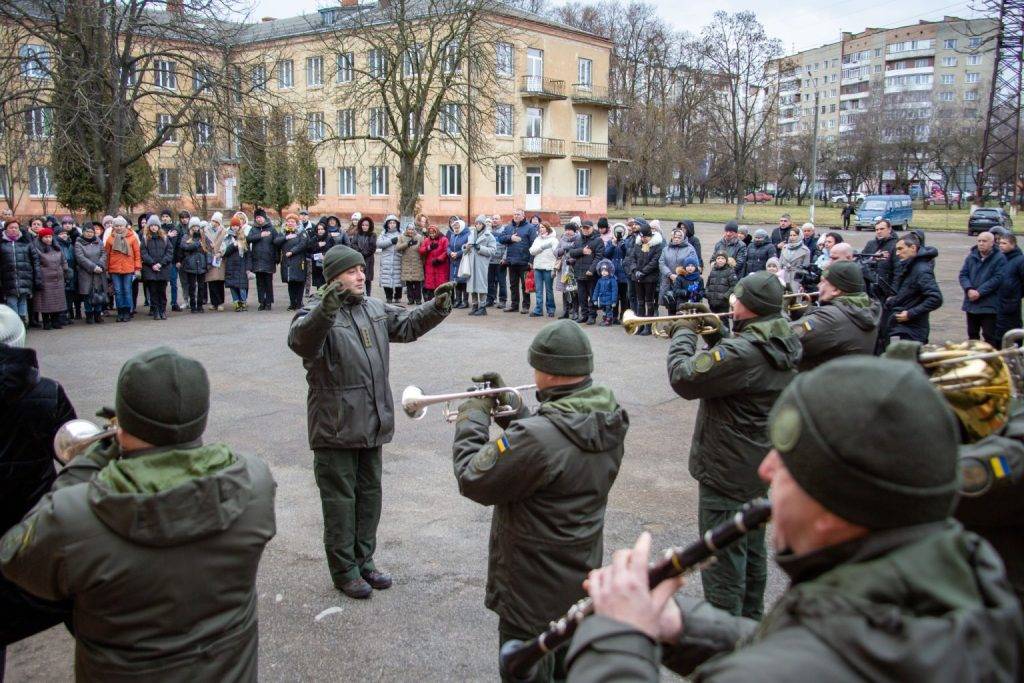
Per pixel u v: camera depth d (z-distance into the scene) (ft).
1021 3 52.19
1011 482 6.39
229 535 6.68
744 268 39.42
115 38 64.03
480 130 91.30
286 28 138.82
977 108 239.91
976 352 7.65
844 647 3.23
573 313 45.91
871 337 16.03
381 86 85.61
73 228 45.55
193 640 6.57
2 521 9.47
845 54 359.46
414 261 50.14
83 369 32.48
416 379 30.96
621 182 194.70
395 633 12.96
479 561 15.61
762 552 13.01
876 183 278.46
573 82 142.10
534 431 8.98
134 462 6.56
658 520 17.48
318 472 14.06
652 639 4.04
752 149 193.77
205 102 69.41
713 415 12.65
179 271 49.67
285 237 49.83
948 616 3.29
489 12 85.40
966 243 102.68
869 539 3.53
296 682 11.59
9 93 61.41
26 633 8.73
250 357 35.27
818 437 3.53
